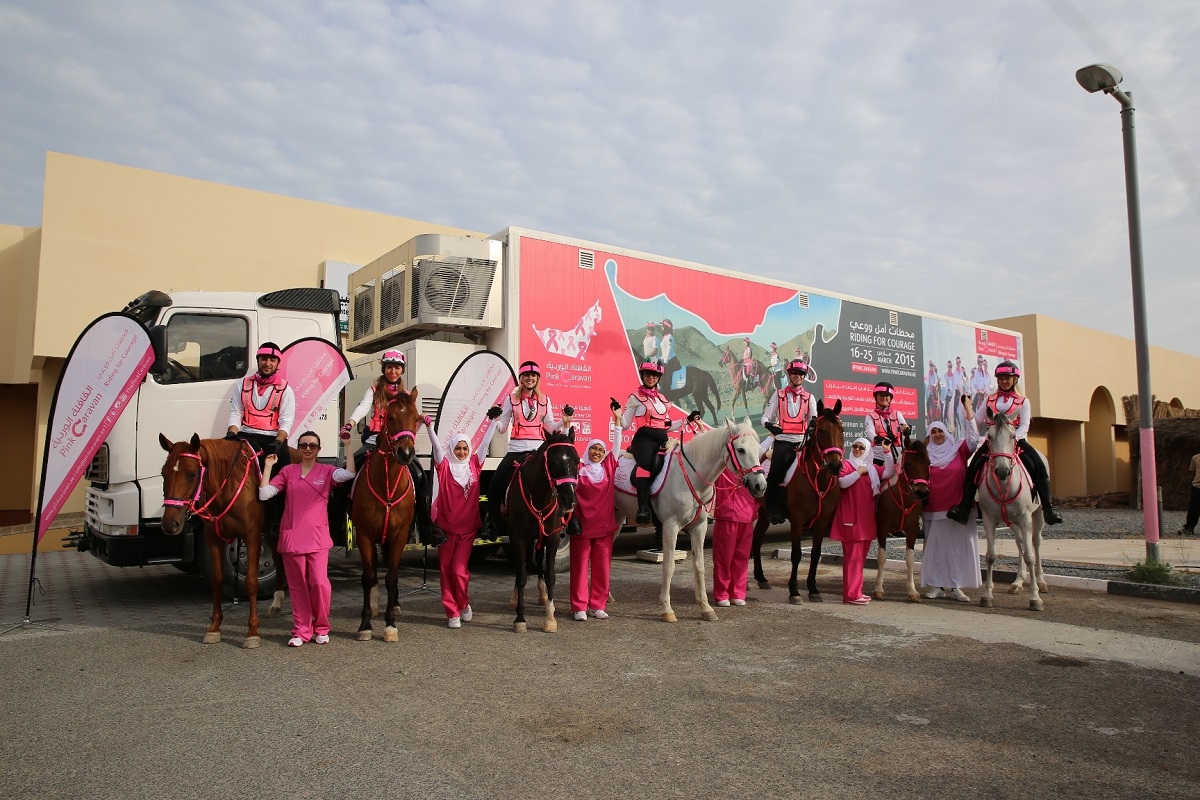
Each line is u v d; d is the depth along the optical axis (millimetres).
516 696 4992
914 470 7840
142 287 15484
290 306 8789
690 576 10266
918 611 7816
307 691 5109
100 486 8234
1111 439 32219
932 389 16016
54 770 3850
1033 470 8484
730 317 12297
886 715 4602
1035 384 28062
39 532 7328
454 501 6992
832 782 3646
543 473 6777
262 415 7379
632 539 14812
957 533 8344
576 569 7430
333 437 8578
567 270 10352
